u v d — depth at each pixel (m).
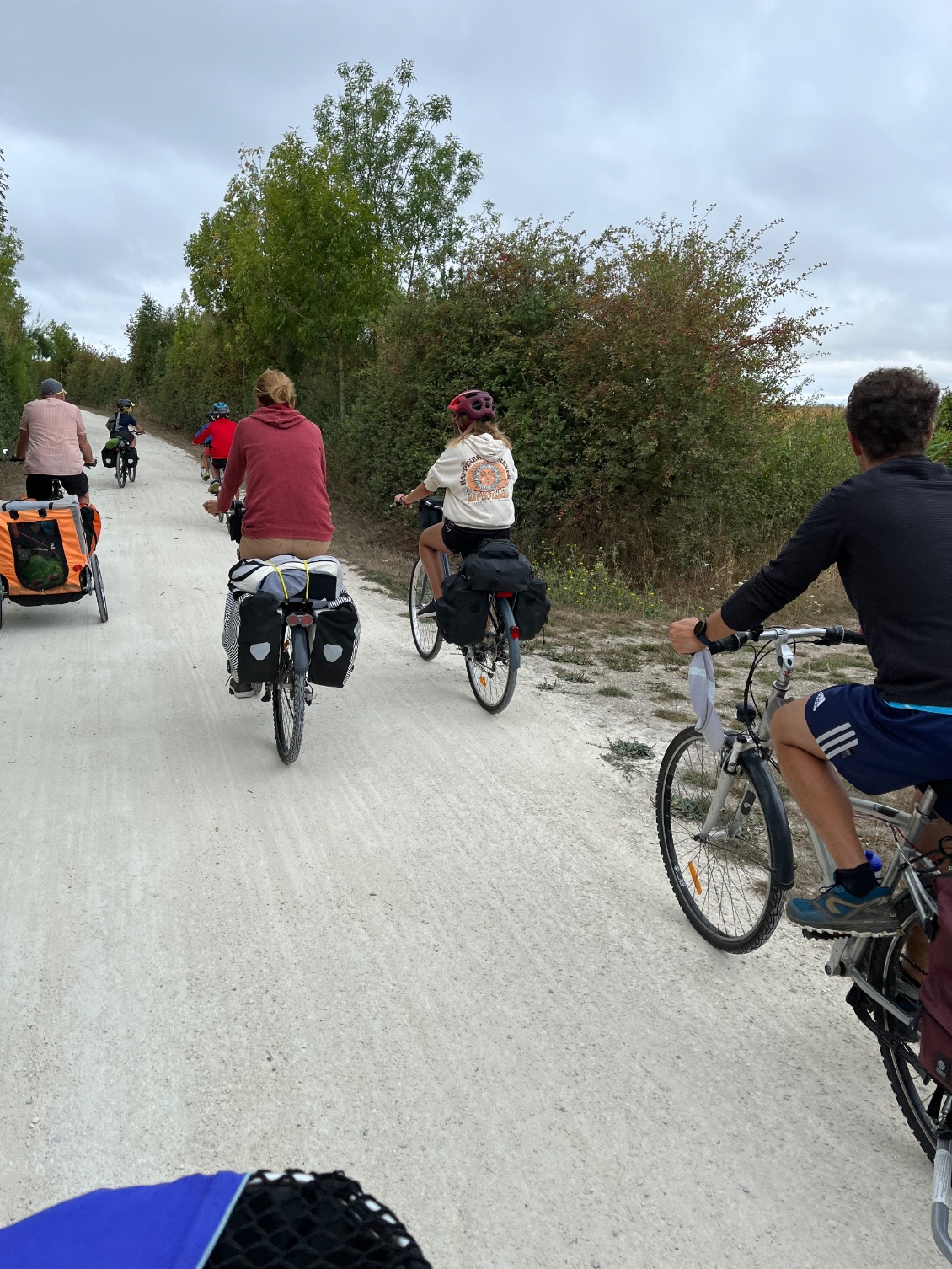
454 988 3.08
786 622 9.64
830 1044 2.90
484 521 5.52
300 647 4.56
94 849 3.93
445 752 5.16
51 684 6.07
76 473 9.02
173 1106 2.53
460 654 7.20
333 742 5.27
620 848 4.12
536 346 12.23
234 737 5.26
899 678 2.26
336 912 3.52
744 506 12.21
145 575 9.67
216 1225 0.77
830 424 13.67
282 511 4.84
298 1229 0.79
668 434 10.95
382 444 14.57
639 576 11.41
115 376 54.00
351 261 19.84
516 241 13.10
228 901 3.57
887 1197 2.33
